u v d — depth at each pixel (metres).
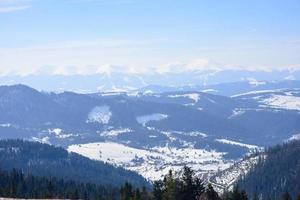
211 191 194.62
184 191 191.88
